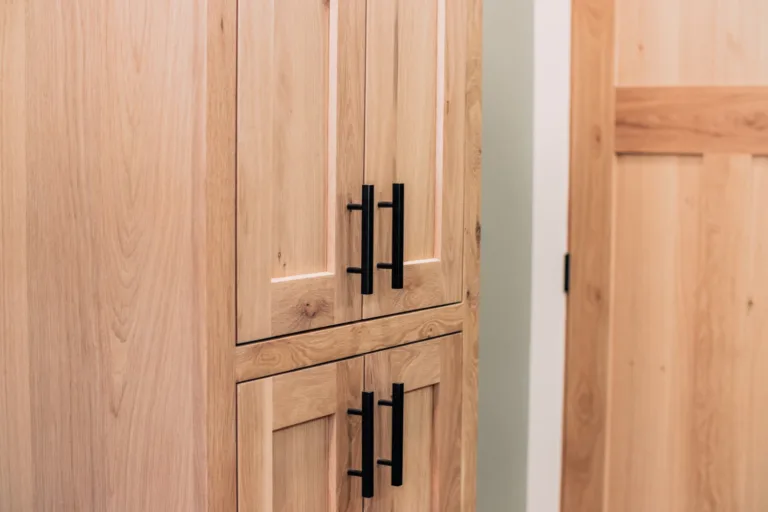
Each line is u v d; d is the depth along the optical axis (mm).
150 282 1059
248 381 1078
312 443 1193
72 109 1113
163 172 1040
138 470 1085
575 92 2037
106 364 1104
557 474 2098
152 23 1040
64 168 1123
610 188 2035
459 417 1476
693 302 1993
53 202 1135
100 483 1119
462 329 1476
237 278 1055
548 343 2080
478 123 1494
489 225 2041
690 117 1970
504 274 2061
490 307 2068
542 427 2094
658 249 2014
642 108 2002
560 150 2055
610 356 2062
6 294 1183
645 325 2033
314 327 1172
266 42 1079
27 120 1154
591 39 2021
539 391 2084
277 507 1136
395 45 1298
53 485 1161
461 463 1482
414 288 1355
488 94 1994
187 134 1019
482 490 2102
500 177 2033
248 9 1051
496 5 1977
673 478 2029
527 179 2059
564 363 2086
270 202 1097
